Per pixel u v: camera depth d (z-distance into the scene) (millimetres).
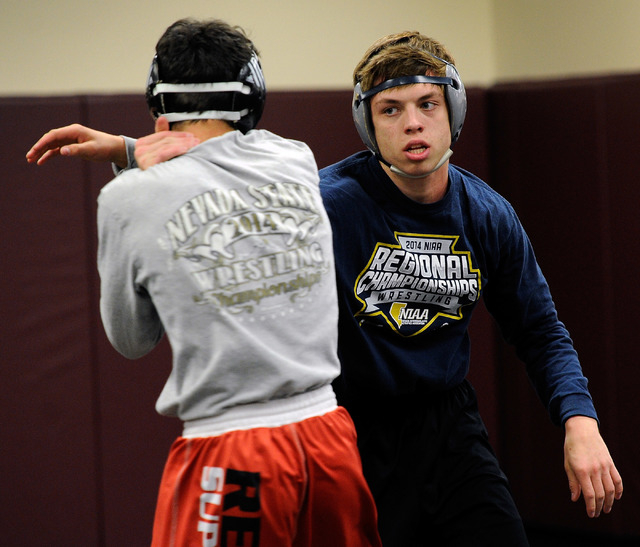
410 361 5230
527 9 10812
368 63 4996
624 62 9953
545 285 5617
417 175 4961
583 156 9531
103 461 8938
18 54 9391
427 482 5332
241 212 4082
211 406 4000
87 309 8883
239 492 3906
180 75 4234
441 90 4961
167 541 4008
